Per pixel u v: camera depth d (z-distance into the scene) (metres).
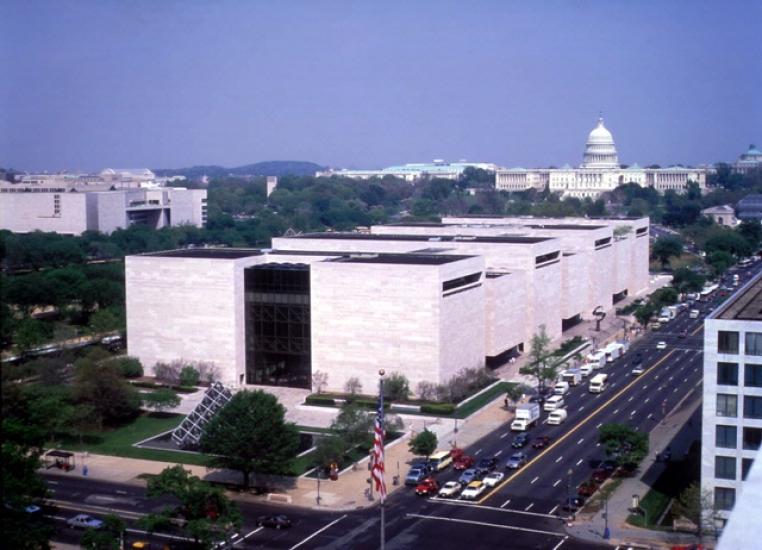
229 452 157.25
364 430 177.88
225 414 161.88
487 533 138.62
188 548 130.75
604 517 145.00
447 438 191.62
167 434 196.00
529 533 138.50
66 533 138.75
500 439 191.00
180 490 132.25
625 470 170.25
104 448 185.62
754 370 139.50
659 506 150.88
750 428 139.88
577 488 158.12
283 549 132.75
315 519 146.00
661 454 177.62
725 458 141.62
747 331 139.50
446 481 164.00
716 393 141.62
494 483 160.75
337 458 166.88
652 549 131.75
